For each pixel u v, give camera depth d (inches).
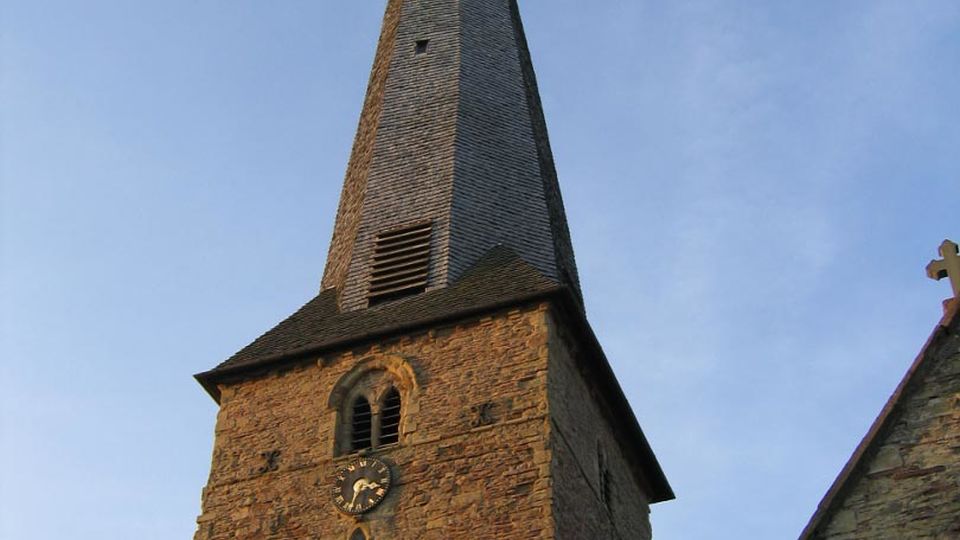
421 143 1616.6
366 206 1565.0
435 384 1300.4
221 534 1268.5
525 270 1406.3
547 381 1262.3
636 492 1473.9
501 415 1251.2
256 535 1254.9
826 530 676.7
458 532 1184.2
